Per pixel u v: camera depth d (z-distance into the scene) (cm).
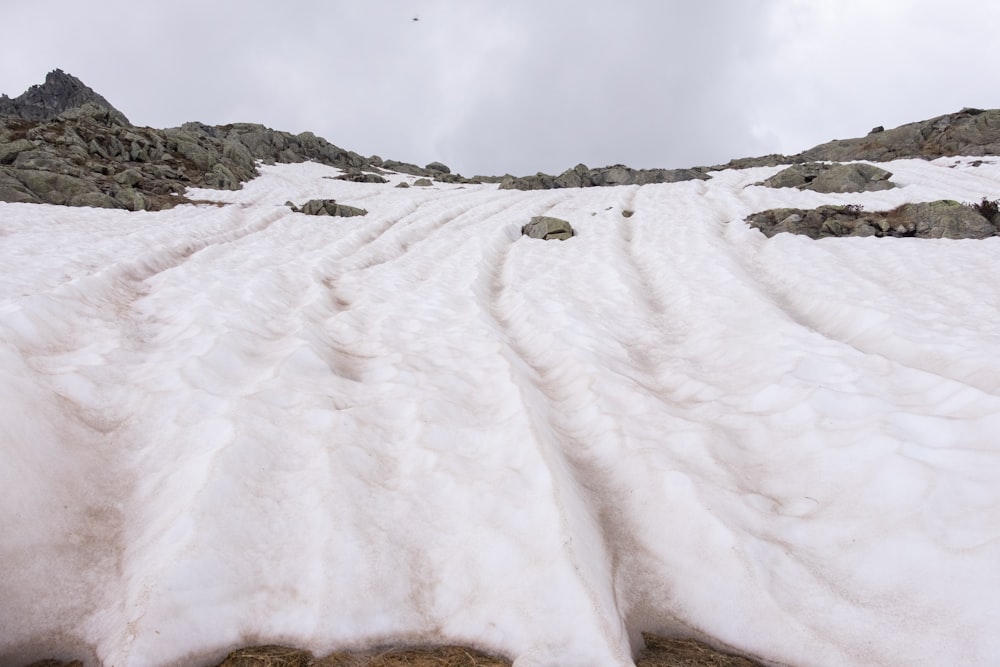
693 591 457
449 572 463
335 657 391
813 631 407
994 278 1309
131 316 1055
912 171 3166
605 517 556
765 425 692
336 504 506
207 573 422
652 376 963
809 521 512
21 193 2281
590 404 778
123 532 486
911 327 980
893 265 1495
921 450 553
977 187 2609
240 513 489
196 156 3797
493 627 411
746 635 420
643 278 1656
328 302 1302
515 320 1260
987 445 552
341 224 2669
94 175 2803
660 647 416
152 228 2011
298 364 821
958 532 445
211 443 586
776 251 1733
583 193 3991
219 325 968
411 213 3112
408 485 565
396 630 414
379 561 458
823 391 724
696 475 578
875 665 378
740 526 504
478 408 768
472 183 5972
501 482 561
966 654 366
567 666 375
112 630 385
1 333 739
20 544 434
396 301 1323
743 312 1180
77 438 579
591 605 406
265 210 2833
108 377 727
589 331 1117
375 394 779
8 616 392
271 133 5884
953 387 688
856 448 591
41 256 1333
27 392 578
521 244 2181
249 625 405
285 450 602
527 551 466
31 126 3331
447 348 994
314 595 424
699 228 2153
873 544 463
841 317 1137
